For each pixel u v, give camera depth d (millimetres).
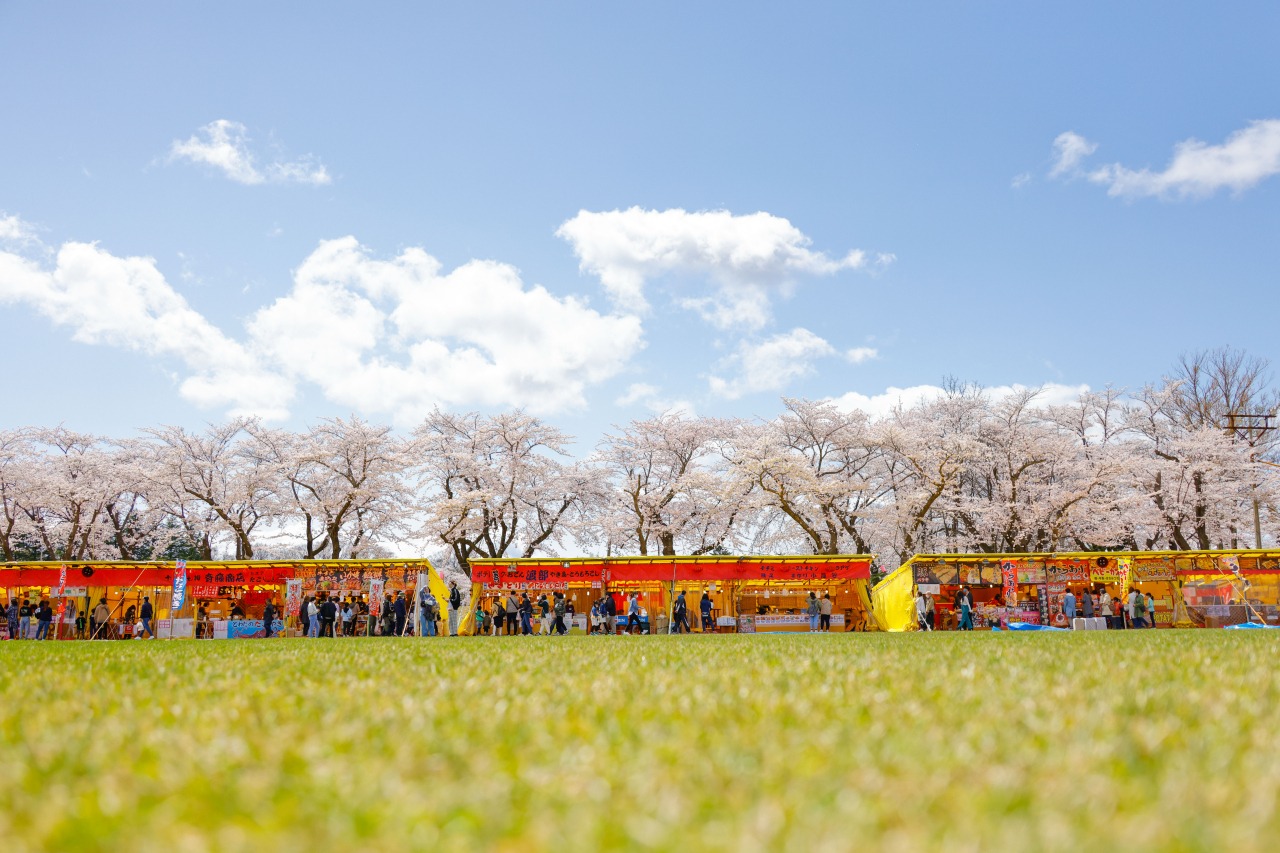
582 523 45969
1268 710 4988
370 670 8398
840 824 2818
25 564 31234
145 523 45625
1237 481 42625
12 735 4594
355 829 2871
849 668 7836
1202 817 2879
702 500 44406
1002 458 42812
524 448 46688
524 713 5242
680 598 30844
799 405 44312
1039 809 2971
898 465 44875
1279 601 30422
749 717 4914
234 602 32625
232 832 2803
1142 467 41438
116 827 2926
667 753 3895
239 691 6543
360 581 31219
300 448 46250
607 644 14602
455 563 47438
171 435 44625
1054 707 5066
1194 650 10055
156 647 15695
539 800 3180
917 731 4387
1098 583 31172
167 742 4332
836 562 32312
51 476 42969
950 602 31938
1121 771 3498
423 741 4297
